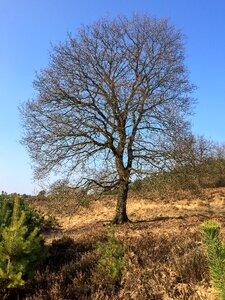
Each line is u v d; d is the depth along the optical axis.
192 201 31.44
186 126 23.31
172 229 15.18
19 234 7.99
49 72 23.84
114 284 8.48
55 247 11.68
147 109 23.23
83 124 23.12
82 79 23.70
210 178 42.16
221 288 4.00
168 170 22.88
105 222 24.69
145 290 7.86
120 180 23.98
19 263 7.91
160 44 24.45
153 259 9.32
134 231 15.35
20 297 8.27
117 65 24.06
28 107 23.59
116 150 23.80
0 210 10.54
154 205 30.69
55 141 23.12
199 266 8.01
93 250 10.77
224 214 26.36
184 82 24.02
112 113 23.39
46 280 8.86
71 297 8.07
